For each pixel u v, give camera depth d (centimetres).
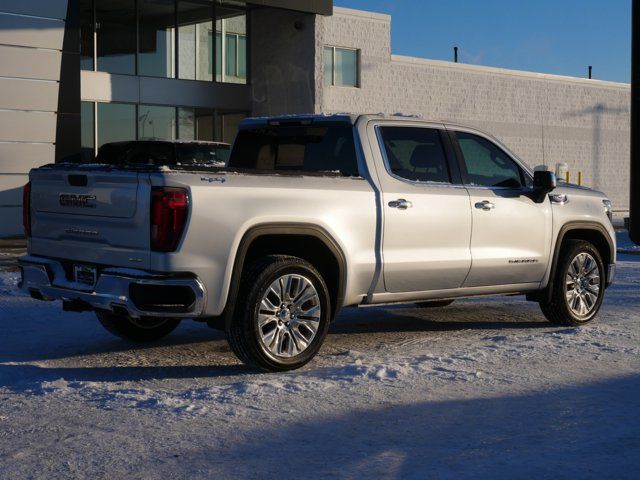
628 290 1188
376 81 3403
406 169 771
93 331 867
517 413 546
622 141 4419
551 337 798
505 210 826
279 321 671
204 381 646
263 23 3019
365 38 3353
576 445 482
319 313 689
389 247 742
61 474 436
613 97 4353
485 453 468
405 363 679
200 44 2891
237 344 658
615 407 561
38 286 716
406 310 1018
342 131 763
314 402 568
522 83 3938
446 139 805
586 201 909
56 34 2305
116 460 455
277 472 439
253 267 660
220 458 459
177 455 463
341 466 448
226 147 1753
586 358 706
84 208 673
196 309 630
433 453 468
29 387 608
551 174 833
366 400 574
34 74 2280
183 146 1692
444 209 777
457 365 677
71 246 689
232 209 644
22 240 2156
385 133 766
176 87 2816
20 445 481
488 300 1099
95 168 662
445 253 780
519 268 841
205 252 632
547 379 634
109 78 2652
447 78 3647
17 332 858
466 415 541
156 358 736
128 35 2697
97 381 646
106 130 2662
